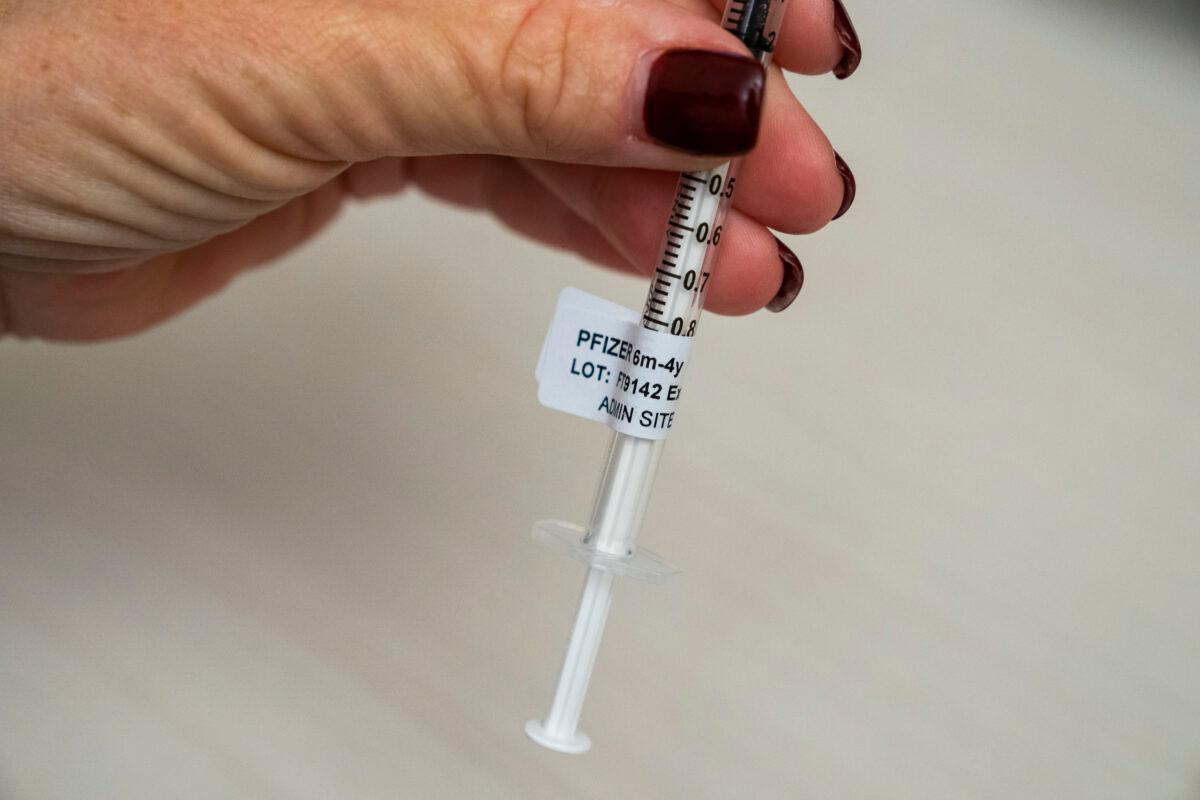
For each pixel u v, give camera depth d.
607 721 0.31
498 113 0.24
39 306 0.31
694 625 0.32
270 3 0.24
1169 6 0.45
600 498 0.25
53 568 0.31
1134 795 0.31
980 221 0.38
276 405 0.34
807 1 0.26
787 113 0.27
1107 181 0.39
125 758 0.29
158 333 0.35
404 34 0.23
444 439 0.34
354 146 0.25
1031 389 0.36
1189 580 0.33
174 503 0.33
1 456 0.33
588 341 0.25
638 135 0.24
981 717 0.32
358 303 0.35
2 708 0.30
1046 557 0.33
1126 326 0.37
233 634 0.31
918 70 0.42
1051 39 0.44
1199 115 0.42
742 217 0.28
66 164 0.25
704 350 0.35
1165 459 0.35
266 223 0.32
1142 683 0.32
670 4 0.23
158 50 0.24
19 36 0.24
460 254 0.36
